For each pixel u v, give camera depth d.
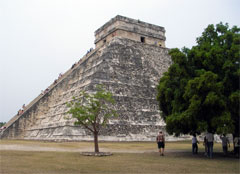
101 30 43.06
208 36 18.53
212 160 14.12
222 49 15.90
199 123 14.63
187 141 30.17
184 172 10.23
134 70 35.28
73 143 23.36
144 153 17.73
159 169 10.84
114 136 26.95
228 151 18.95
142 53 39.00
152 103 32.53
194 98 14.61
